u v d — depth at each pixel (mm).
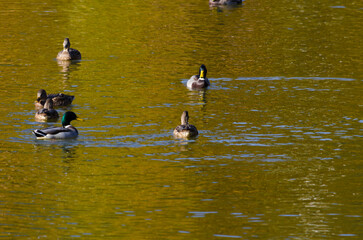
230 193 18906
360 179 19938
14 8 52438
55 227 16609
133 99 29344
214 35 44312
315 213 17562
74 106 28016
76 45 40969
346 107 28250
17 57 37469
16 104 28266
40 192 18828
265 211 17672
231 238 16000
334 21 49531
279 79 33375
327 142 23484
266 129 24953
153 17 50312
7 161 21219
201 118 26375
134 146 22844
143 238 15977
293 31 45875
